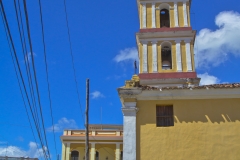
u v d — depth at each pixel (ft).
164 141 50.93
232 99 52.19
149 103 53.26
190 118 51.83
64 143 115.65
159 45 96.84
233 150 49.75
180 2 101.30
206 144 50.31
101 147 115.34
